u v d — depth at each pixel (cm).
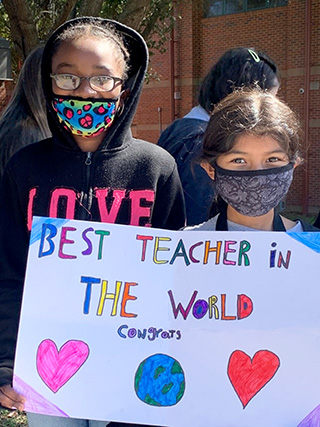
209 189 204
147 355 155
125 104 180
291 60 1337
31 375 154
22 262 175
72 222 159
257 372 152
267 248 156
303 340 152
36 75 249
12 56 916
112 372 154
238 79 218
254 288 155
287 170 156
